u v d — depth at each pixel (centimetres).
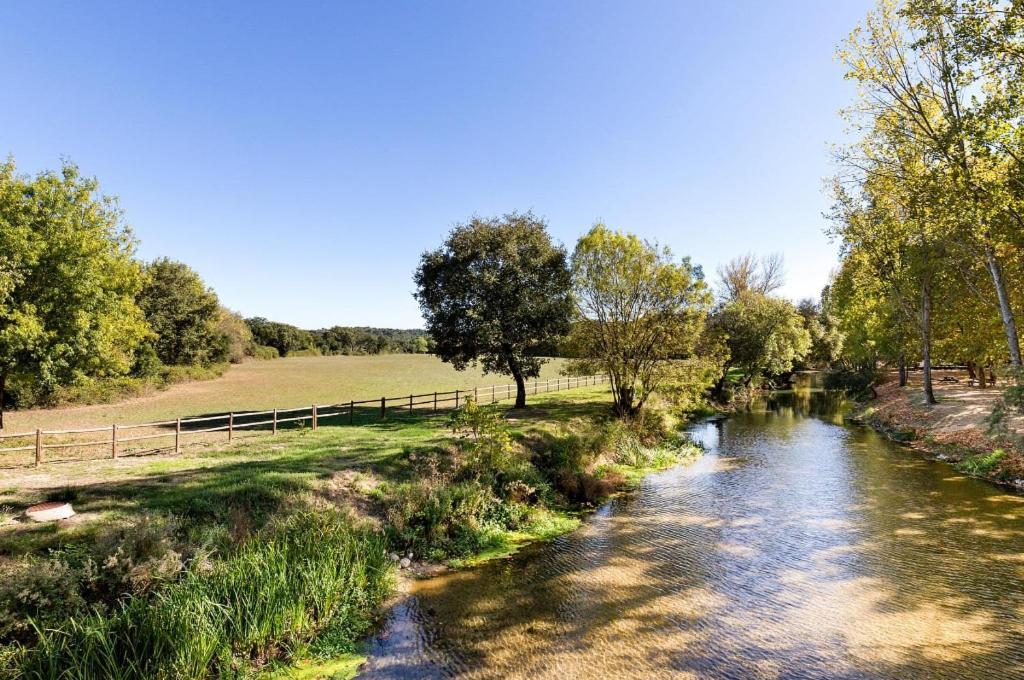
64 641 643
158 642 677
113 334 2333
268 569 841
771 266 6231
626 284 2420
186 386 5025
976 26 1528
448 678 715
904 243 2756
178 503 1044
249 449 1675
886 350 3875
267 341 11212
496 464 1517
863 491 1591
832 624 842
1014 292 2409
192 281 5994
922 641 786
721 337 2769
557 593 976
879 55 2036
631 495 1641
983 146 1545
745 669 722
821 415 3444
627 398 2573
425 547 1159
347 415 2641
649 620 868
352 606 899
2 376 2061
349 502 1222
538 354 2875
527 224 2856
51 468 1382
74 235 1997
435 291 2755
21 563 762
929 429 2395
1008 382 1922
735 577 1029
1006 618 846
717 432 2820
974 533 1221
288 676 729
